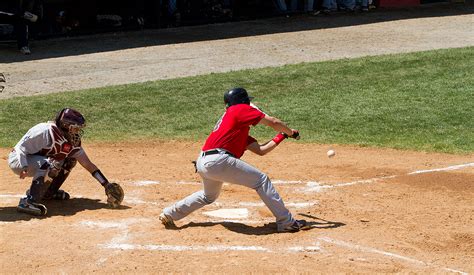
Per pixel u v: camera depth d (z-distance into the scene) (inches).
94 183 996.6
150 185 985.5
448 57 1863.9
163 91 1605.6
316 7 2682.1
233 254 702.5
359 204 893.8
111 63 1904.5
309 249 717.9
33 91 1621.6
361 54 1967.3
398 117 1421.0
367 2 2714.1
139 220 818.8
